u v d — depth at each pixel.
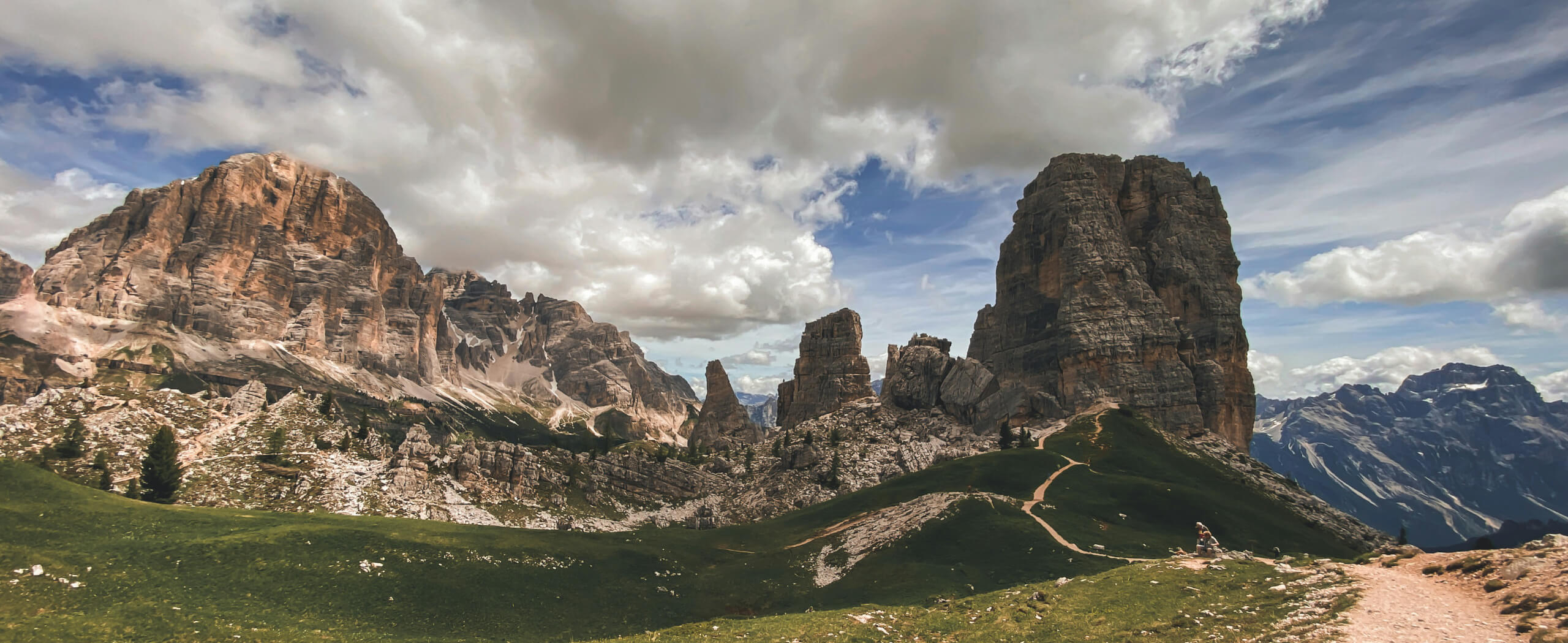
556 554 105.56
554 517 154.38
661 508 178.75
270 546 83.44
